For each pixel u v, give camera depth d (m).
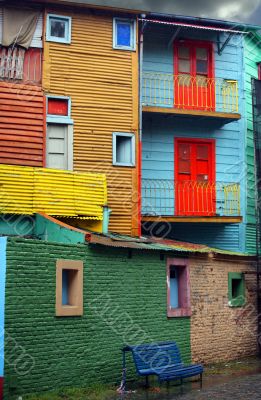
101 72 17.03
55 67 16.53
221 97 19.80
